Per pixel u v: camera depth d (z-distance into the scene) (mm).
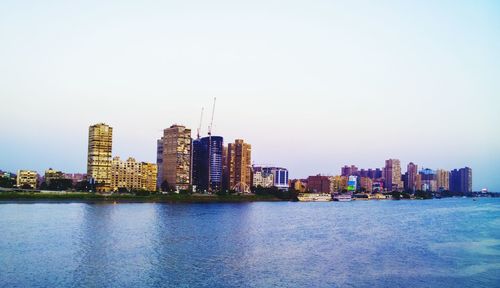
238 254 120875
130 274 96000
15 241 137000
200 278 93375
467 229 188375
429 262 111062
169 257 115125
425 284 89688
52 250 122188
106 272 97562
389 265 107375
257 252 124438
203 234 162250
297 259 114375
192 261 110375
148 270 99938
